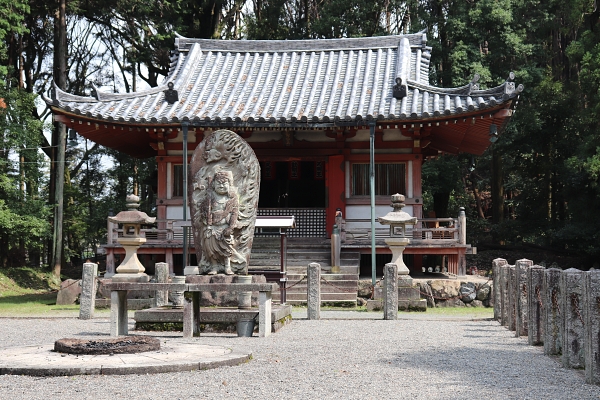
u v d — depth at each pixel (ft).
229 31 133.49
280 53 85.46
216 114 72.33
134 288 38.01
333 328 43.06
